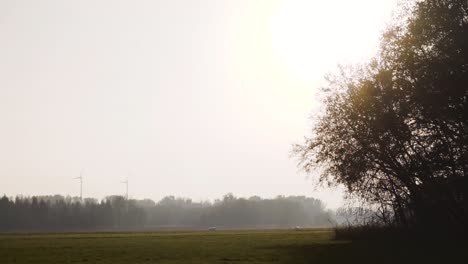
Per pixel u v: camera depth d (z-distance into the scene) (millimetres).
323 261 38750
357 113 54562
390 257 40906
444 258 39625
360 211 59719
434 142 49031
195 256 43281
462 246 48281
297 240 65625
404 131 51000
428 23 49094
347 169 55000
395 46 52125
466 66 46344
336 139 56344
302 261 38969
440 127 48688
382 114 52000
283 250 48594
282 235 83812
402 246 50656
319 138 57969
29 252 47688
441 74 46781
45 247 54375
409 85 50000
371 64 54719
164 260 40062
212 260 40000
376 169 55344
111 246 55594
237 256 43031
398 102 51219
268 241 64000
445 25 48375
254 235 84938
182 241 65500
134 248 52438
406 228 56969
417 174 51125
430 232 54250
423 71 48125
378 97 52531
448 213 52438
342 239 62062
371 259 39719
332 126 57125
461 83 46094
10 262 38594
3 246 56188
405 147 52062
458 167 47750
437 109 47250
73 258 41719
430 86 47562
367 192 56594
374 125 52719
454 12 48188
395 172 54188
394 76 51469
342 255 43000
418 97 48438
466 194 49312
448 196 50250
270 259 40562
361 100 53938
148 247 53812
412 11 51906
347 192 57781
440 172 49031
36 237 83938
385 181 56031
